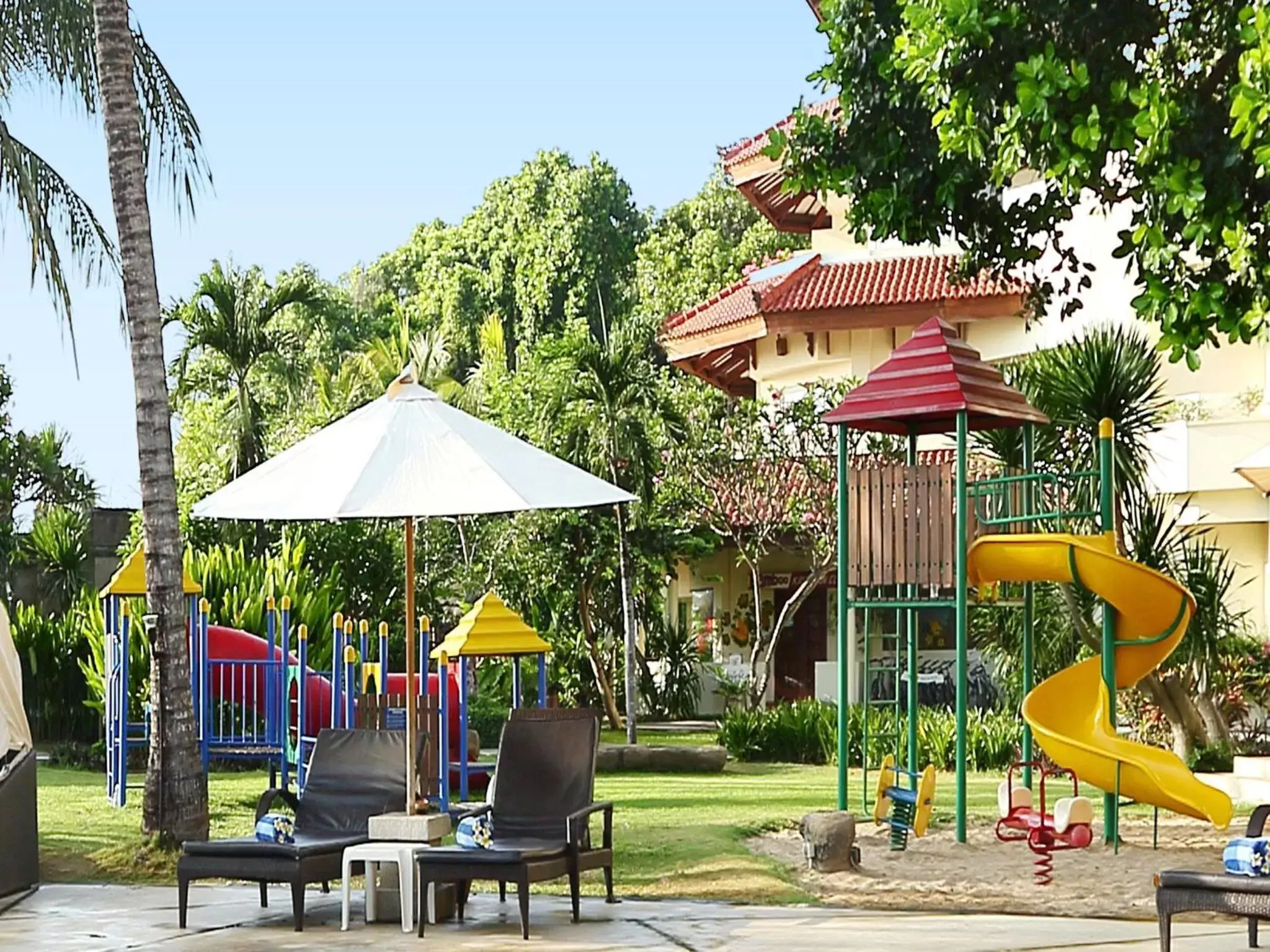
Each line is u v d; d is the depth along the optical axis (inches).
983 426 624.7
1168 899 366.0
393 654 1066.1
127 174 530.0
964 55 447.2
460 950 386.9
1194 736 737.0
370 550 1084.5
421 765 559.2
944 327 589.9
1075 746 524.4
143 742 717.3
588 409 992.2
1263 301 427.5
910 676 617.9
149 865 516.4
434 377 1382.9
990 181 498.0
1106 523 555.8
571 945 390.6
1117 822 547.2
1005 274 565.3
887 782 582.6
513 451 446.9
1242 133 409.7
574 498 428.5
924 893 464.1
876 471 602.2
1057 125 428.5
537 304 2322.8
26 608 1034.7
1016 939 392.8
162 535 529.7
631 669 962.1
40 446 1350.9
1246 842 377.1
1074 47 439.5
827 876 494.0
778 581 1295.5
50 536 1179.9
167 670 529.3
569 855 426.6
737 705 1207.6
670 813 631.8
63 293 698.8
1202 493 956.6
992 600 644.1
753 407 1099.3
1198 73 474.3
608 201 2363.4
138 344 530.6
